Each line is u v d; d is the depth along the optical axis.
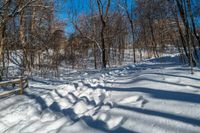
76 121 5.29
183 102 5.39
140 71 12.42
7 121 6.04
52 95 8.41
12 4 13.11
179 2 11.16
